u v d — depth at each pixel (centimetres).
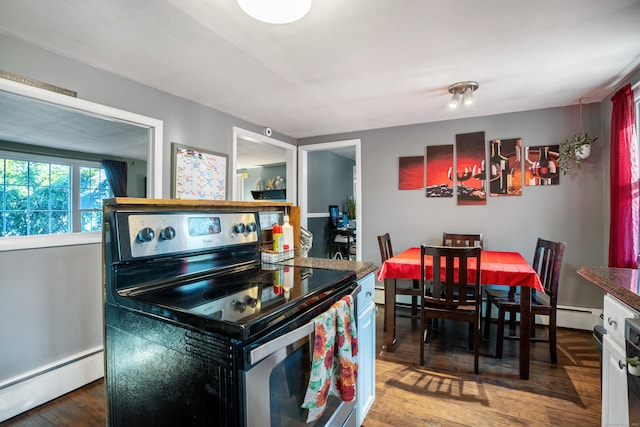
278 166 709
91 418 176
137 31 171
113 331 107
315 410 97
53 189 515
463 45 187
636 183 230
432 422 170
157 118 254
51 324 197
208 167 297
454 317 221
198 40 181
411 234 365
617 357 121
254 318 81
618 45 187
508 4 148
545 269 255
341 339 109
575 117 297
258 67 216
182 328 88
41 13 154
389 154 377
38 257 192
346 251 558
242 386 78
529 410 179
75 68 203
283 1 131
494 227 329
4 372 178
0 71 171
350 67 216
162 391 93
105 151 546
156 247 115
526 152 315
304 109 308
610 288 121
